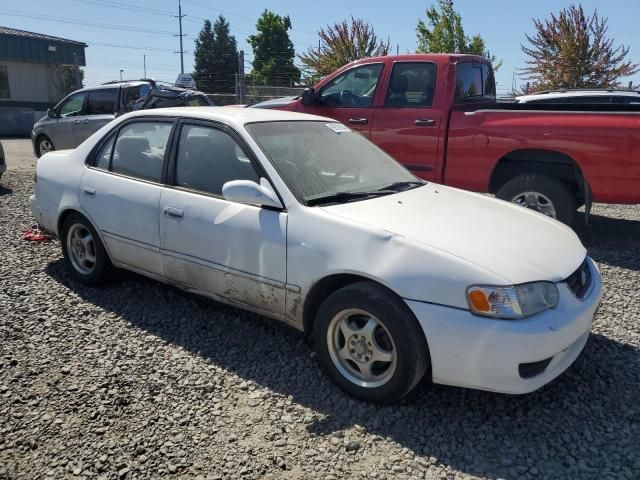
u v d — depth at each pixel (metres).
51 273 5.19
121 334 4.04
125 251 4.44
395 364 3.08
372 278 3.10
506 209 3.98
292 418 3.12
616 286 5.08
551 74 21.70
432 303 2.95
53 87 27.67
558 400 3.31
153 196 4.16
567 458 2.82
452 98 6.56
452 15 21.14
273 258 3.51
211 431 2.99
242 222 3.65
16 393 3.29
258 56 55.44
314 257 3.32
